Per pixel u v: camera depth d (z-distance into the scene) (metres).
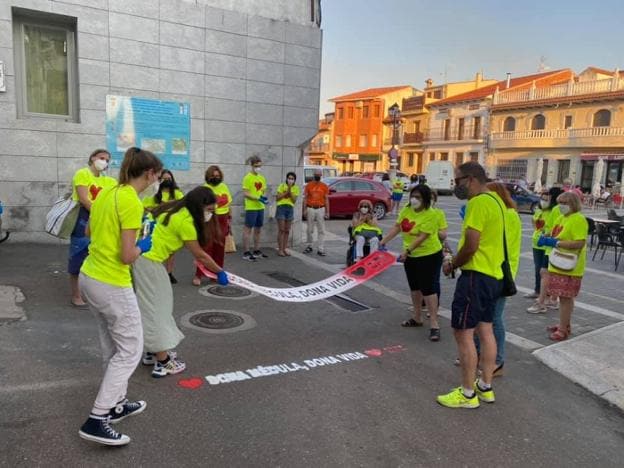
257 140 10.16
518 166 40.19
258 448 3.22
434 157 48.50
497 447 3.44
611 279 9.38
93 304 3.11
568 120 36.84
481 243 3.81
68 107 8.56
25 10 7.79
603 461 3.38
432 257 5.43
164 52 8.95
